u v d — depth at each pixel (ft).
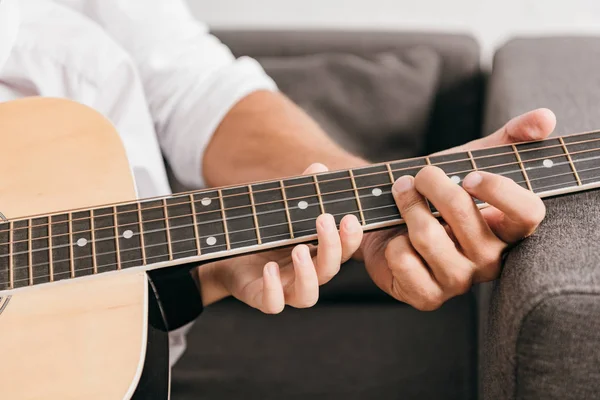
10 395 1.93
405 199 2.02
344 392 3.05
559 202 2.01
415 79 3.81
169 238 2.08
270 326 3.46
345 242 1.99
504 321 1.72
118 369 1.97
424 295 2.10
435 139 4.04
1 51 2.87
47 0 3.16
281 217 2.08
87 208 2.18
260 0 4.72
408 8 4.65
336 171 2.14
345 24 4.75
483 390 2.22
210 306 3.61
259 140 3.05
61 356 1.99
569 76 2.97
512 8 4.55
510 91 2.90
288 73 3.89
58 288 2.10
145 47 3.40
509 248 1.98
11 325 2.04
